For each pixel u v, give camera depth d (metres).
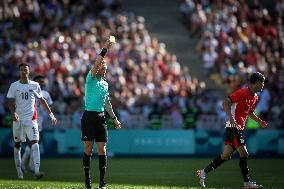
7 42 97.44
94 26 102.69
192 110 88.50
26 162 68.56
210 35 106.25
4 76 91.00
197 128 86.12
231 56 103.19
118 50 97.12
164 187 44.31
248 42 106.75
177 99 91.94
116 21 104.75
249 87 41.88
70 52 95.50
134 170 61.94
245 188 42.56
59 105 84.38
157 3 119.81
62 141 82.56
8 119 82.00
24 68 49.00
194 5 115.19
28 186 43.38
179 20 117.06
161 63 97.56
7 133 80.56
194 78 99.38
